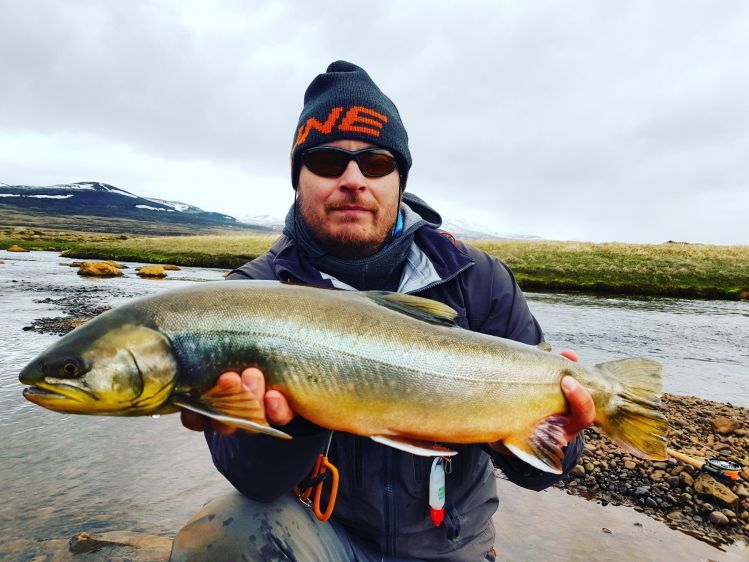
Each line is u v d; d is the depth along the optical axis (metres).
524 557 0.99
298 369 0.60
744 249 13.06
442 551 0.70
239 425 0.53
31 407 1.83
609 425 0.72
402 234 0.76
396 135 0.76
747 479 1.33
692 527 1.13
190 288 0.63
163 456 1.45
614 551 1.02
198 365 0.60
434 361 0.63
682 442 1.64
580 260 10.92
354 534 0.71
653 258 11.24
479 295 0.78
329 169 0.73
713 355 3.42
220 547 0.66
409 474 0.68
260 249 15.27
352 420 0.62
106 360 0.56
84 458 1.42
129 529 1.06
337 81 0.77
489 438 0.66
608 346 3.63
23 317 3.61
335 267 0.75
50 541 1.01
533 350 0.70
